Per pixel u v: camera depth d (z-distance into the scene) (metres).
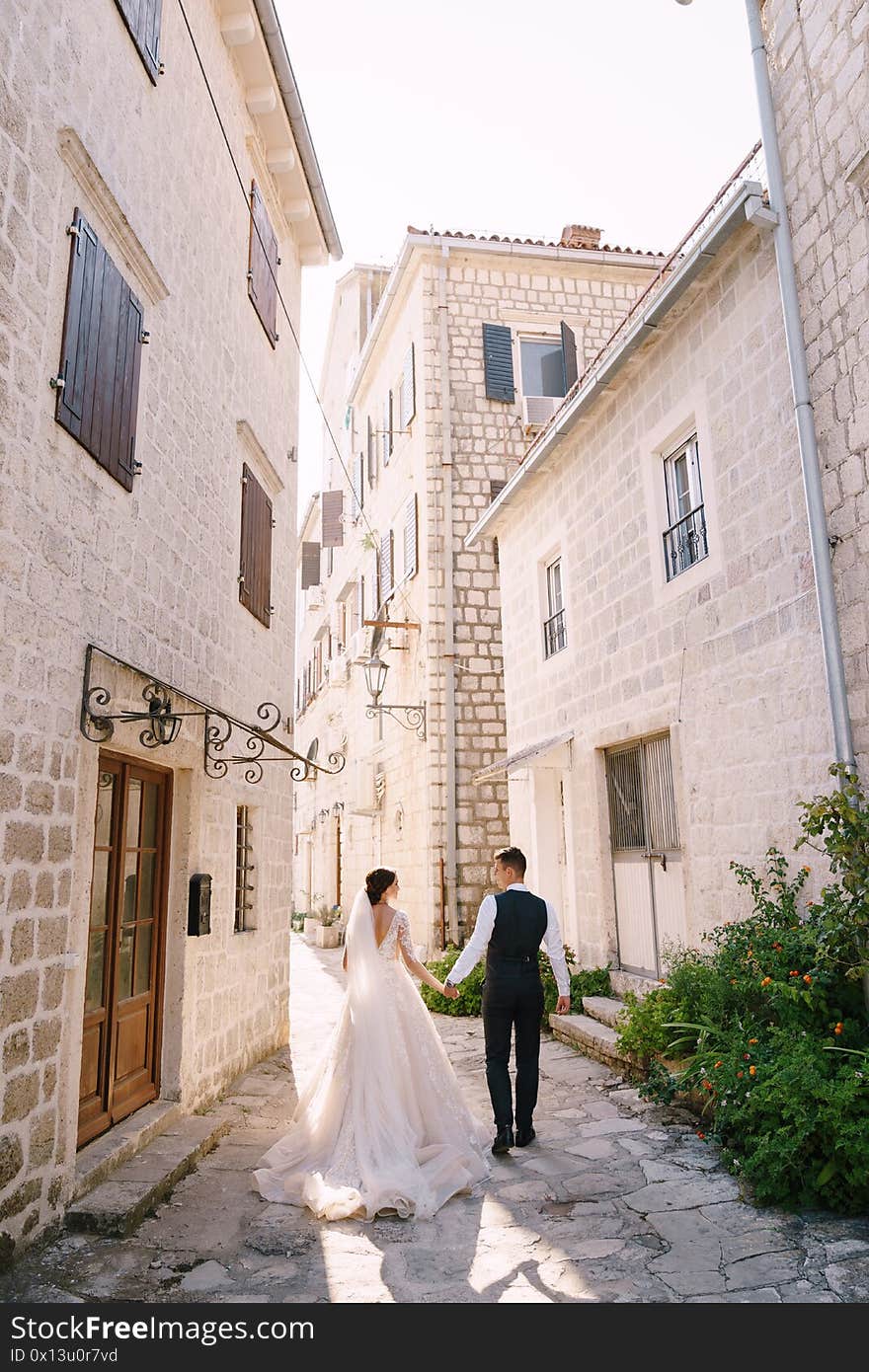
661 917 7.39
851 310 5.02
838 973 4.75
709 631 6.56
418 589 13.57
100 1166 4.25
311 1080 4.92
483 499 13.25
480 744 12.63
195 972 5.87
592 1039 7.15
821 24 5.28
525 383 14.07
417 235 13.62
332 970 14.51
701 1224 3.88
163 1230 3.91
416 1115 4.67
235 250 7.40
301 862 26.14
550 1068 7.06
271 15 7.13
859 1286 3.24
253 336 7.99
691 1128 5.27
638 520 7.76
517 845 10.80
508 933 5.25
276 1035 8.27
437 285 13.86
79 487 4.25
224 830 6.70
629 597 7.90
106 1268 3.51
